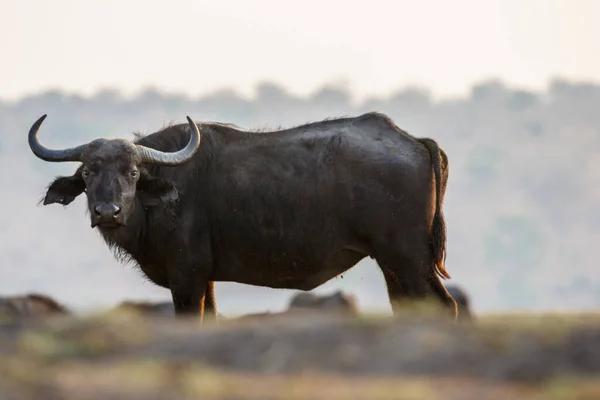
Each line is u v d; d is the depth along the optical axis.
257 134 69.31
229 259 68.44
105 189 65.19
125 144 66.44
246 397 37.09
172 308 67.56
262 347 42.47
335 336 42.88
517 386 38.81
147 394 37.34
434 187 66.94
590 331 42.59
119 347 43.28
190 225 67.62
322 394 37.28
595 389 37.81
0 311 53.16
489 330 43.22
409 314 46.31
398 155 66.69
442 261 66.88
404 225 66.38
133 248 68.12
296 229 67.44
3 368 39.12
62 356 42.41
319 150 67.75
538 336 42.25
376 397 36.94
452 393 37.50
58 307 55.72
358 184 66.62
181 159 66.88
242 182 67.75
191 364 40.78
